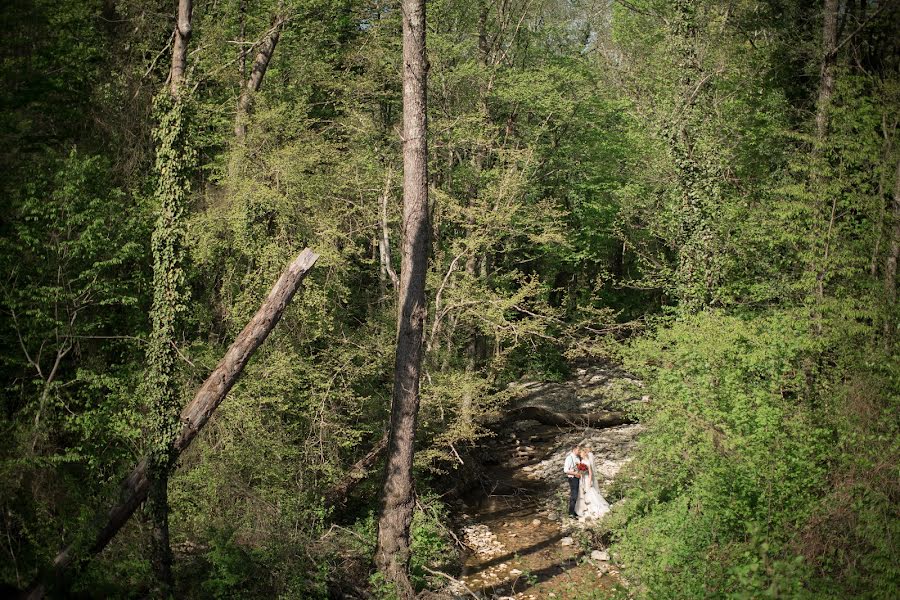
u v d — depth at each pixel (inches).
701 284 591.5
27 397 404.8
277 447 486.3
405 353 466.6
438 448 633.0
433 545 530.9
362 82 756.0
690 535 390.9
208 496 443.2
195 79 588.4
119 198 476.4
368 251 716.0
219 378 384.2
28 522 350.3
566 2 971.9
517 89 781.3
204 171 641.6
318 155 586.2
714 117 651.5
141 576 358.0
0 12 463.8
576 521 612.7
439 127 713.0
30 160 455.8
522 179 671.1
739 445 405.7
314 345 574.2
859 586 327.3
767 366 447.5
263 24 707.4
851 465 366.9
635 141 847.1
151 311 381.1
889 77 557.6
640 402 523.5
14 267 415.2
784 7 687.1
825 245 484.4
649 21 920.9
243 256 561.9
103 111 536.7
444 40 756.6
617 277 1158.3
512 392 631.8
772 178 628.4
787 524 360.2
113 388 415.2
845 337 448.5
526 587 494.6
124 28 602.9
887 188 509.7
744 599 280.7
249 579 392.8
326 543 451.5
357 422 588.4
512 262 887.1
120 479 387.2
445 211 686.5
